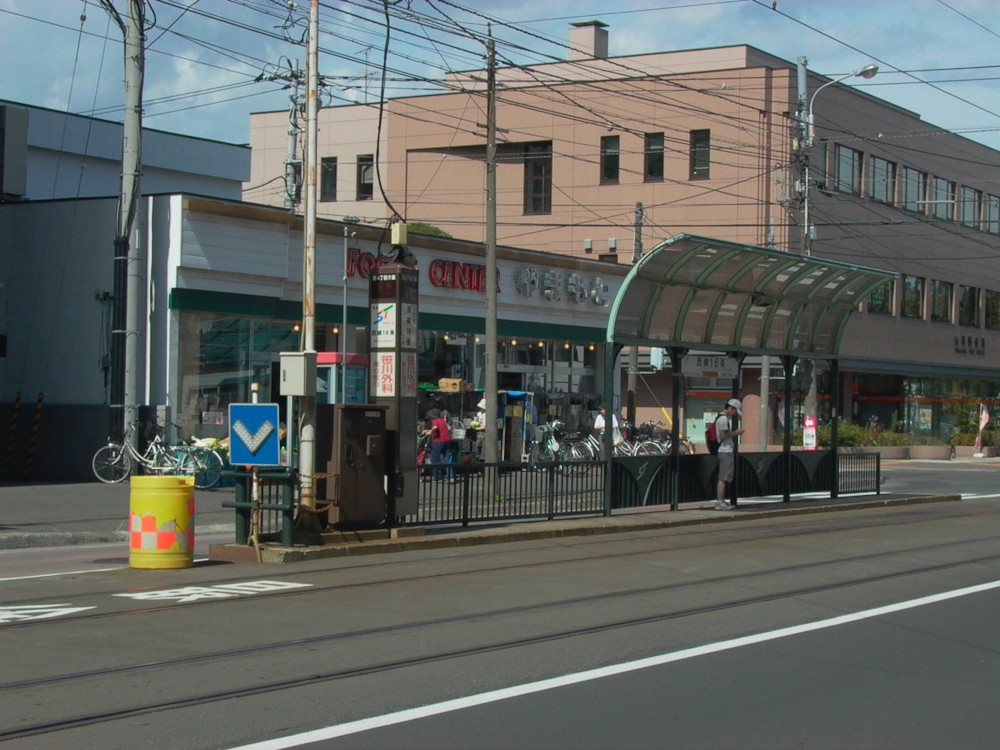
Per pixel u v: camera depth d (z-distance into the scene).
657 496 21.08
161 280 25.81
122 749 6.54
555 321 36.62
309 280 15.48
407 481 16.25
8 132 26.41
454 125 54.31
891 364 55.16
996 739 7.07
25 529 17.23
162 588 12.10
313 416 15.09
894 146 55.75
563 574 13.72
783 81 48.22
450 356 33.22
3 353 27.72
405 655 9.09
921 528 20.11
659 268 19.61
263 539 14.86
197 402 26.20
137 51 24.56
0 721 7.05
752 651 9.54
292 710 7.44
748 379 49.56
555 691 8.06
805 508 22.67
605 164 51.66
